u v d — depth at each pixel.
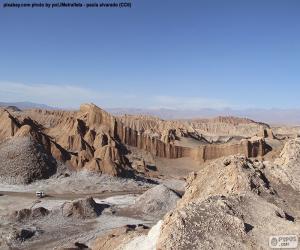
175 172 117.25
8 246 49.38
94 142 115.75
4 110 112.25
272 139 144.00
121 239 37.28
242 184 36.97
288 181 39.41
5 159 90.12
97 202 73.00
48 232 54.69
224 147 126.00
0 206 69.25
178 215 28.09
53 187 85.62
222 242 26.02
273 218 29.38
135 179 98.38
